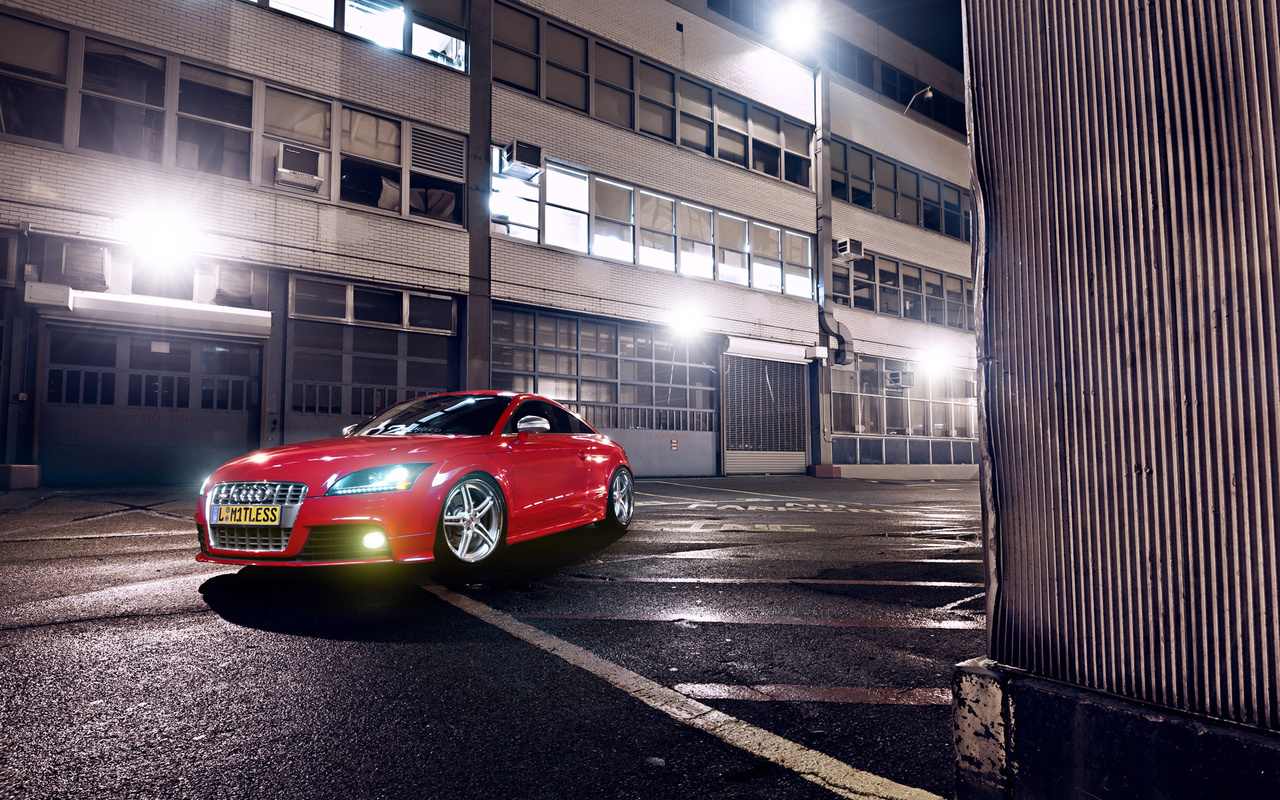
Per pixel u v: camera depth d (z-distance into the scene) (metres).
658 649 3.08
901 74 24.42
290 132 12.78
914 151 24.11
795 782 1.89
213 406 12.02
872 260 22.53
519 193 15.50
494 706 2.42
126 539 5.97
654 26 17.95
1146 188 1.28
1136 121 1.30
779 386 20.00
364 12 13.77
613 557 5.36
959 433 24.77
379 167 13.73
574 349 16.31
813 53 21.27
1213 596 1.17
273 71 12.62
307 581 4.39
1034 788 1.35
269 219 12.36
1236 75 1.17
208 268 11.87
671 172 17.92
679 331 17.95
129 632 3.21
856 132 22.34
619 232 17.05
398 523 4.28
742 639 3.24
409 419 5.80
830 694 2.56
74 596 3.90
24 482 10.12
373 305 13.54
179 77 11.80
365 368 13.41
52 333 10.88
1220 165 1.19
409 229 13.84
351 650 3.01
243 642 3.09
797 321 20.20
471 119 14.79
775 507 9.89
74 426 10.93
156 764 1.96
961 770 1.48
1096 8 1.37
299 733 2.18
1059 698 1.32
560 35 16.41
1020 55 1.49
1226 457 1.16
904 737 2.19
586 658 2.94
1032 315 1.45
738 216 19.30
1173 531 1.22
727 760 2.03
